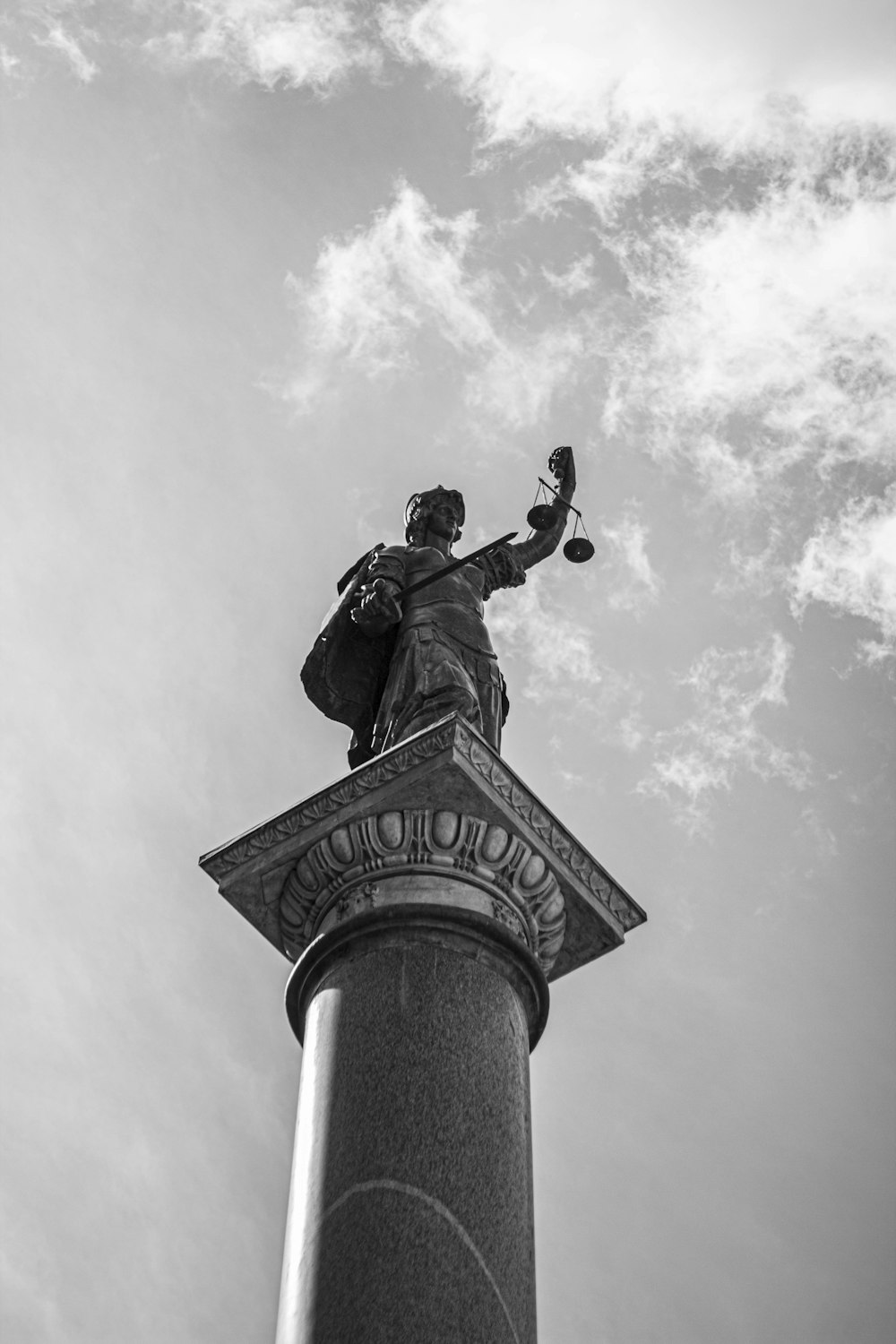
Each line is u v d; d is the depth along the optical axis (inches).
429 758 448.1
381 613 520.7
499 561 567.8
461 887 442.9
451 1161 388.5
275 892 466.6
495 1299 370.6
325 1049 415.2
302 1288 374.0
